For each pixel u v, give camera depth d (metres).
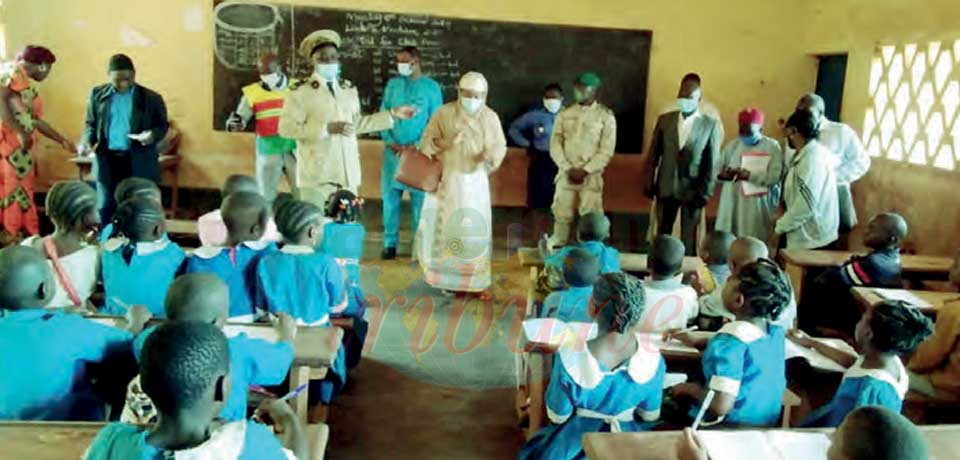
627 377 2.10
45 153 6.73
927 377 3.00
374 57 6.73
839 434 1.42
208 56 6.66
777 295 2.14
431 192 5.14
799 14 6.86
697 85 5.36
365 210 6.93
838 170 4.98
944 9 4.92
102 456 1.24
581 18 6.78
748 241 3.06
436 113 5.09
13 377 1.92
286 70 6.69
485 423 3.43
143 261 2.69
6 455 1.64
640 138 7.00
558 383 2.15
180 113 6.75
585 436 1.84
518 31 6.76
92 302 3.16
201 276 1.96
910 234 5.27
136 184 3.67
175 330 1.25
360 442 3.20
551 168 6.37
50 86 6.63
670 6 6.80
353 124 5.15
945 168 4.88
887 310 1.99
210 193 6.88
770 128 7.01
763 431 1.85
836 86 6.60
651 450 1.78
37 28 6.54
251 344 2.06
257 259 2.90
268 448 1.31
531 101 6.88
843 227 5.07
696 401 2.38
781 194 5.04
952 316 2.92
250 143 6.82
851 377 2.05
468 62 6.79
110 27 6.59
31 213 5.71
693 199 5.49
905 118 5.43
